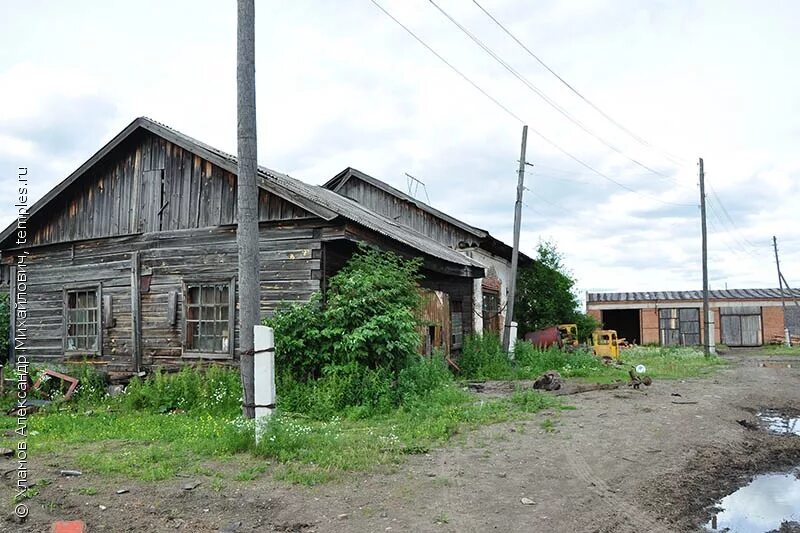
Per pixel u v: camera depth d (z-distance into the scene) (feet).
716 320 118.83
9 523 16.81
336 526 17.01
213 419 31.55
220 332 41.27
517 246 65.62
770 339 116.16
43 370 42.16
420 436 27.22
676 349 101.65
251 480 20.68
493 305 76.13
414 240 51.98
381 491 19.83
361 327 34.47
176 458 23.22
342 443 25.23
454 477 21.52
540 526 17.35
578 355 62.80
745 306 118.01
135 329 44.01
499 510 18.45
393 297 37.11
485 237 69.41
